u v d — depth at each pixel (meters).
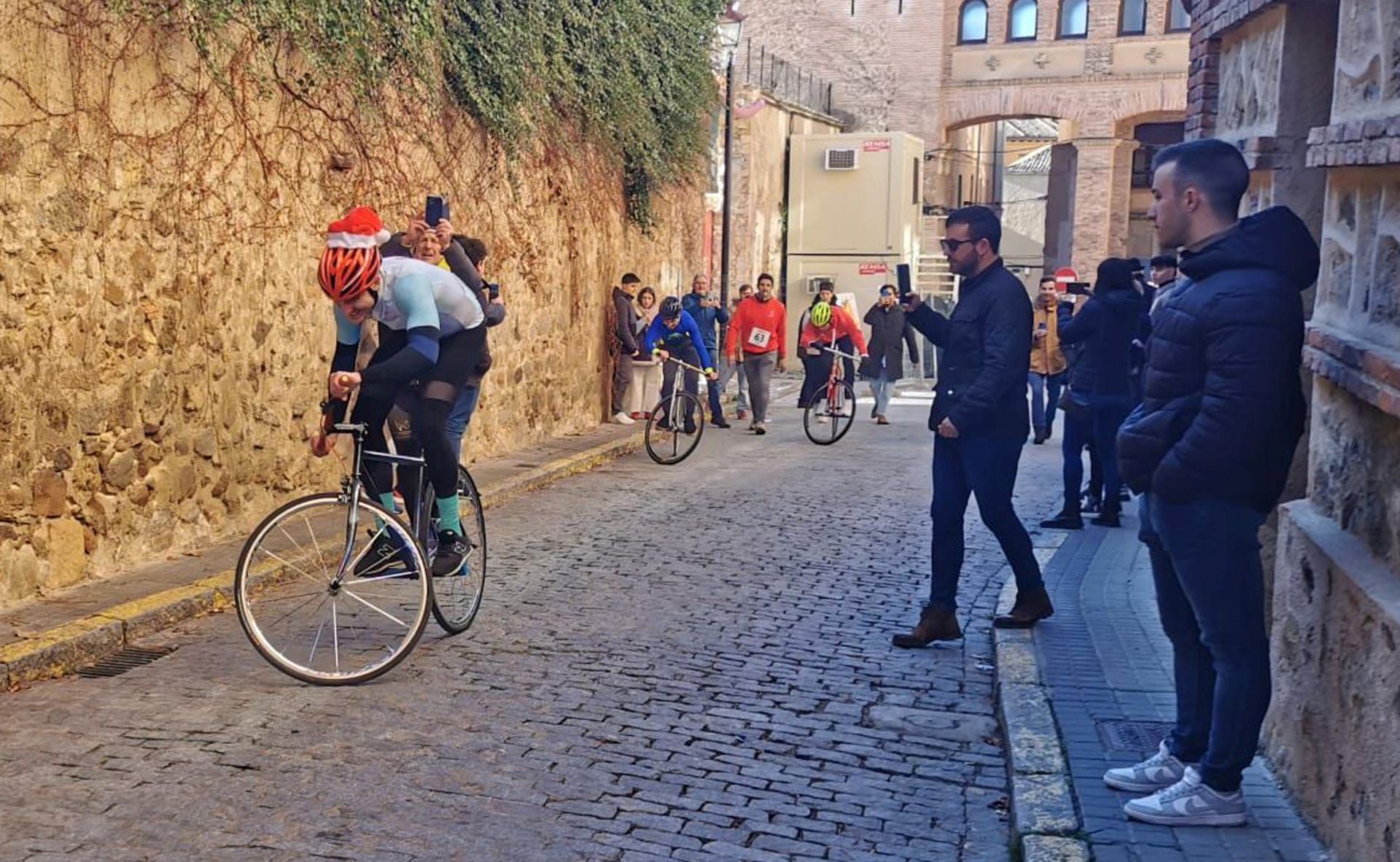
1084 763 4.80
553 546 9.09
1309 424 5.91
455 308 6.11
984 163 43.38
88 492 7.34
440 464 6.19
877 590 8.00
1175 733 4.55
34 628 6.23
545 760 4.94
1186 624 4.45
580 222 15.25
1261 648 4.09
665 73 16.84
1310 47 5.79
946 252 6.66
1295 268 3.96
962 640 6.93
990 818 4.63
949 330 6.67
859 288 29.20
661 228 18.25
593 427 15.91
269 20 8.73
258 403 9.02
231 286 8.64
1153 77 33.44
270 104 9.02
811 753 5.19
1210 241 4.07
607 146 16.05
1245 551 4.02
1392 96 3.91
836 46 35.50
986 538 9.77
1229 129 6.86
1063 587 7.84
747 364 16.69
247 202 8.80
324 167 9.74
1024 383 6.58
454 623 6.58
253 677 5.86
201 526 8.42
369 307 5.68
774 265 28.92
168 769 4.70
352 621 6.00
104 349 7.43
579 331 15.41
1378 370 3.64
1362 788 3.69
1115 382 9.89
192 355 8.24
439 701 5.57
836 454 14.68
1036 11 34.34
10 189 6.70
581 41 14.29
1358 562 3.90
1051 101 34.34
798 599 7.70
